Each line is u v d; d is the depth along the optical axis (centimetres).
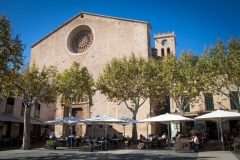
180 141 1797
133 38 3353
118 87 2595
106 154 1661
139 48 3272
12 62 1596
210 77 2123
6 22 1577
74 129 3494
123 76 2545
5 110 2783
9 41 1584
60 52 3919
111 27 3566
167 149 2050
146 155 1569
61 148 2253
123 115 3116
